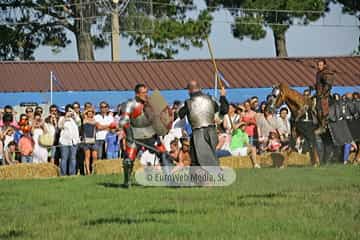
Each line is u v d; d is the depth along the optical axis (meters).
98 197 20.70
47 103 43.47
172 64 48.81
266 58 50.53
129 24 62.75
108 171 30.78
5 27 66.75
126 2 59.75
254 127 33.47
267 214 17.28
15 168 29.38
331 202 18.75
